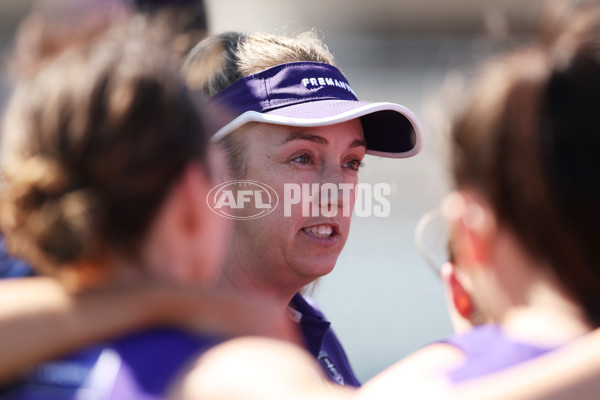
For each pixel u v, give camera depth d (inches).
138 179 129.1
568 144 133.0
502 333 142.3
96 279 133.7
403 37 1776.6
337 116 250.1
